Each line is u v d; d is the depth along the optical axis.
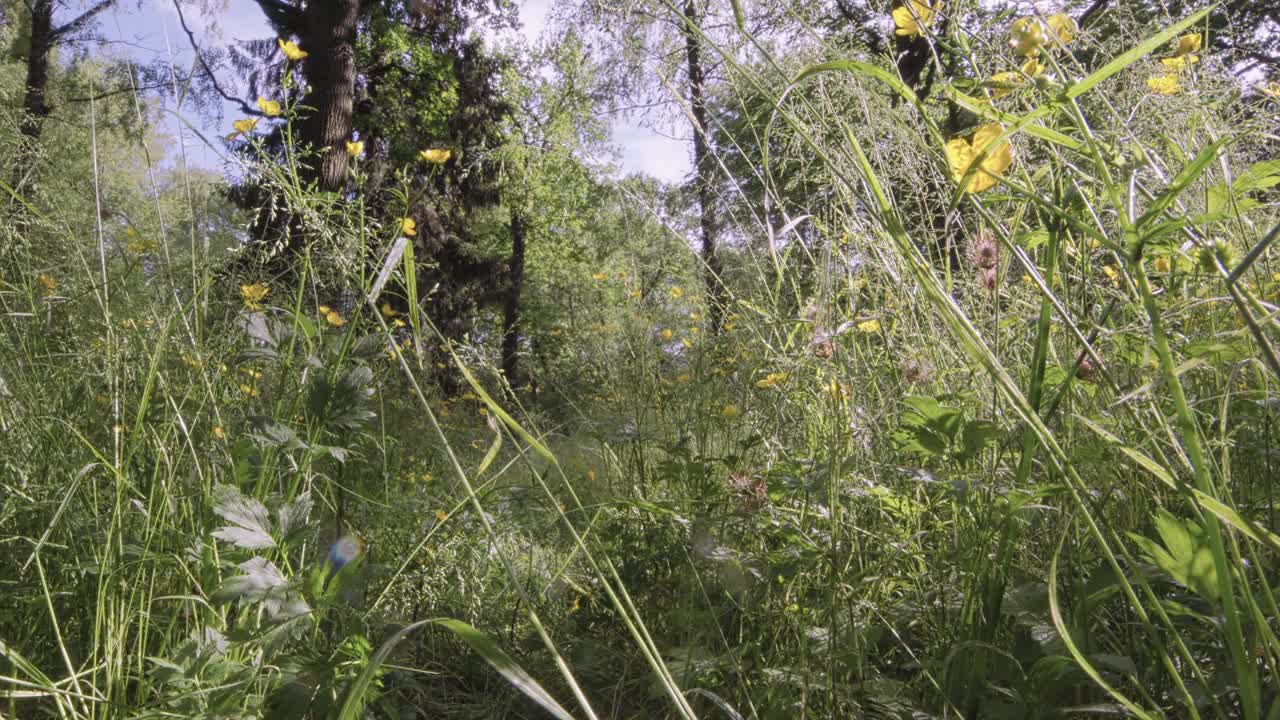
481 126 15.05
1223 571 0.78
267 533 1.33
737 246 2.38
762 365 1.96
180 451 1.53
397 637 0.90
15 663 1.11
